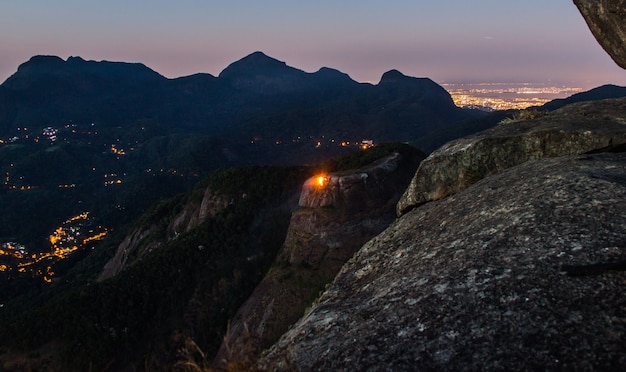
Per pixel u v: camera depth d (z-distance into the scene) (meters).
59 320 34.62
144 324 37.62
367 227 41.12
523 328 2.29
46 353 32.16
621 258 2.65
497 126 8.38
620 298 2.33
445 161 7.32
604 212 3.32
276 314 33.78
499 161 6.90
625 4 6.72
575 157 5.32
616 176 4.21
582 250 2.87
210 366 2.52
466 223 4.33
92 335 33.91
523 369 1.99
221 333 36.69
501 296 2.65
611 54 7.64
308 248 40.06
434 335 2.46
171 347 37.12
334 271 37.16
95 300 37.50
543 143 6.63
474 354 2.20
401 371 2.22
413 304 2.95
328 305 3.72
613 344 2.02
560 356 2.02
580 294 2.45
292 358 2.72
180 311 40.16
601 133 6.22
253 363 2.71
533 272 2.78
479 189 5.46
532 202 4.03
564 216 3.50
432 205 6.20
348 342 2.71
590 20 7.77
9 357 31.91
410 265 3.91
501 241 3.46
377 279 4.02
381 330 2.72
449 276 3.18
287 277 37.69
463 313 2.60
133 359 34.81
